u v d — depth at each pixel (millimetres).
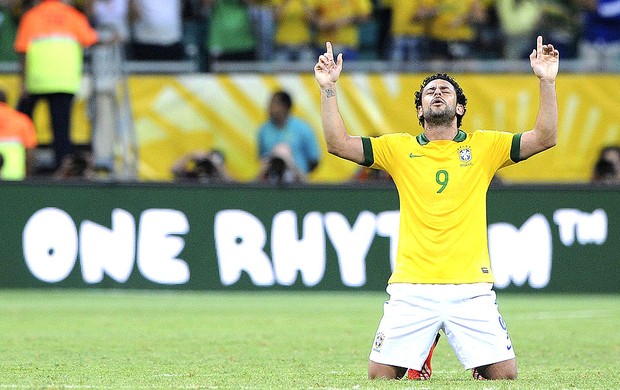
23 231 55031
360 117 62969
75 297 52781
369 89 62969
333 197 55906
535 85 63062
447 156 23922
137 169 61906
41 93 58375
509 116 62906
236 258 55719
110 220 55312
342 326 41125
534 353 32750
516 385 22500
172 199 55594
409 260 23609
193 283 55562
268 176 58719
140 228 55438
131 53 62844
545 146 24125
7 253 55000
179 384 23500
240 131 62719
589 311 48219
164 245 55500
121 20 62500
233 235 55719
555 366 28875
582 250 56781
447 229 23469
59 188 55125
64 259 55125
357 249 55906
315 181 61688
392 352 23531
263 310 47688
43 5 58531
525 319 44625
